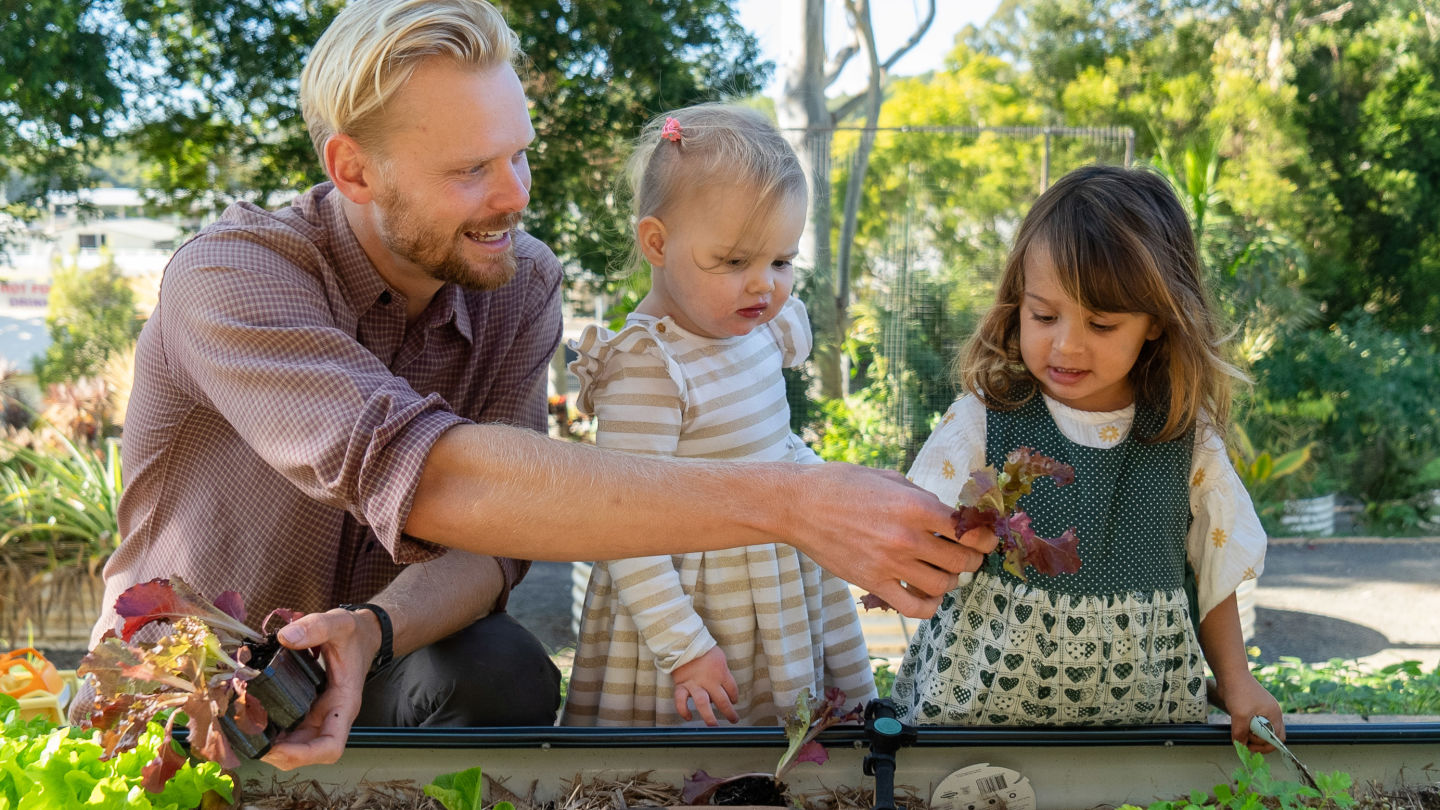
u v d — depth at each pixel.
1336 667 2.49
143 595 0.99
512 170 1.26
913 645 1.50
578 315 8.81
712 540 1.00
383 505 0.98
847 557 0.99
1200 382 1.32
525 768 1.17
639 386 1.47
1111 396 1.39
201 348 1.18
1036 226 1.34
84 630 4.21
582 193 8.48
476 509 0.98
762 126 1.52
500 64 1.25
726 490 0.99
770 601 1.50
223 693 0.92
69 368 7.62
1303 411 7.89
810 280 7.26
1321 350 8.30
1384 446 8.10
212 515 1.40
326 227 1.38
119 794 0.94
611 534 0.98
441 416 1.02
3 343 8.05
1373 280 10.67
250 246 1.29
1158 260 1.27
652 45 8.37
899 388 6.86
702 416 1.50
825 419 6.89
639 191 1.56
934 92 12.09
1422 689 2.21
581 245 8.35
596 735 1.17
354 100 1.20
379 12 1.20
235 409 1.12
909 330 6.99
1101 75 11.77
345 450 1.02
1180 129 11.31
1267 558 6.69
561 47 8.31
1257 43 11.48
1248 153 10.82
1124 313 1.27
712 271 1.47
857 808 1.16
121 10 7.93
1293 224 10.51
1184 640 1.37
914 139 10.50
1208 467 1.38
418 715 1.39
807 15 9.67
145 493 1.44
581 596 4.14
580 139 8.34
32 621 4.16
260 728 0.92
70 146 8.22
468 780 1.06
